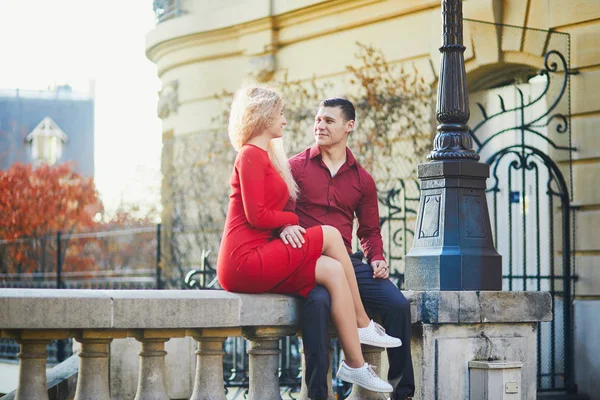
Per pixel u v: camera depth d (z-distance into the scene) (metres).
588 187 9.89
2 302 4.35
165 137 15.64
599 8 9.85
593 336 9.67
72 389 6.78
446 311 5.60
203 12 14.48
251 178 4.93
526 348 5.97
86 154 49.66
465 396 5.74
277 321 5.00
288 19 13.23
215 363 5.00
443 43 6.04
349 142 12.19
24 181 22.42
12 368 12.22
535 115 10.55
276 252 4.94
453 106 5.96
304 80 13.11
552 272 9.77
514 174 10.70
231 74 14.28
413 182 11.51
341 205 5.57
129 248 22.08
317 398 4.89
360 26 12.37
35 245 20.11
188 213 14.95
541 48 10.27
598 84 9.85
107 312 4.56
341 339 4.98
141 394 4.83
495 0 10.74
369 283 5.35
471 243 5.85
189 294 4.86
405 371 5.32
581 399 9.55
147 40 15.55
